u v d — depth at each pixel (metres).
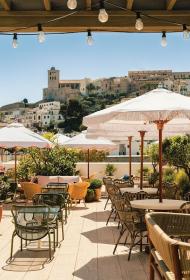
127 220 5.76
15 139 11.66
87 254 6.07
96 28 5.54
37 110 126.94
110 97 134.25
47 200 7.65
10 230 8.06
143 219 5.83
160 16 5.44
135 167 21.36
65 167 14.84
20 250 6.34
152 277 3.70
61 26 5.45
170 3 5.17
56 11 5.38
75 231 7.95
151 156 16.36
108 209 11.27
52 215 6.39
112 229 8.14
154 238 2.93
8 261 5.69
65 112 120.88
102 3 4.81
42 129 121.50
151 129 9.38
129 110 5.85
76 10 5.39
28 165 15.05
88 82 136.62
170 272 3.02
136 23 5.11
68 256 5.96
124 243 6.66
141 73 134.50
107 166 21.30
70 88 137.25
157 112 5.70
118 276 4.93
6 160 25.09
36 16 5.42
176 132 9.92
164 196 8.26
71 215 10.11
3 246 6.66
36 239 5.77
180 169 12.80
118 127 9.51
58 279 4.83
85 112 128.38
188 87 126.50
